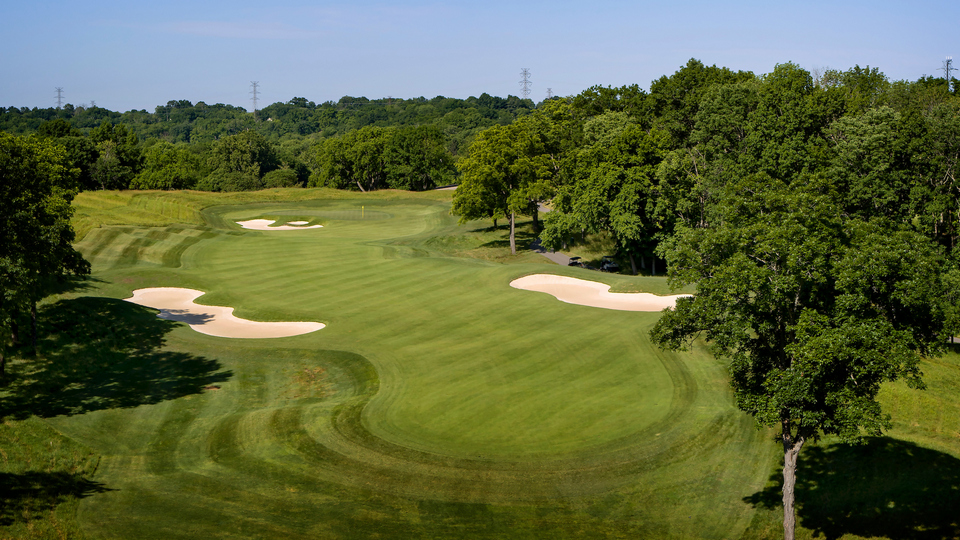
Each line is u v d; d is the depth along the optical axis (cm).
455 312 4428
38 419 2630
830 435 2552
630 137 6600
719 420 2602
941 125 5094
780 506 2058
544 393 2955
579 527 1902
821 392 1727
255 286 5284
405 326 4134
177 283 5341
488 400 2897
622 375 3141
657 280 5116
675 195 6253
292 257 6450
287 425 2644
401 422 2688
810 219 1722
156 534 1795
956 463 2420
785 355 1809
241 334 4109
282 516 1923
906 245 1611
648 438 2472
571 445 2442
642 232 6712
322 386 3225
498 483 2159
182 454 2388
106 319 4116
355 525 1883
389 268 5906
